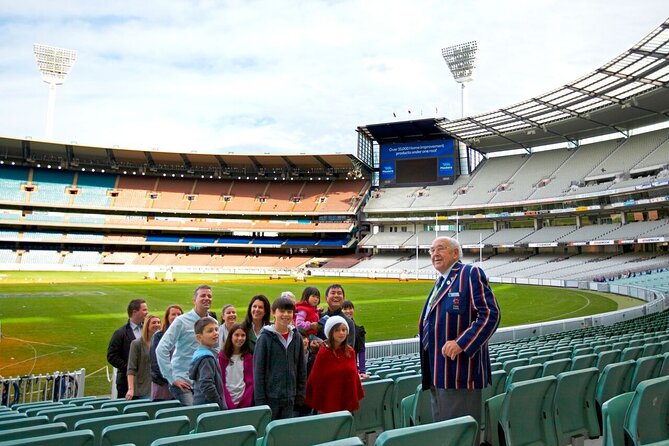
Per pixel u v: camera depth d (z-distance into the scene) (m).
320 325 6.48
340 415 3.44
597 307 30.66
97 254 71.06
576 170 63.81
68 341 18.69
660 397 3.79
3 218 68.69
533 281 52.03
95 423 4.22
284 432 3.21
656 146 57.03
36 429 3.75
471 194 70.81
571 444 4.98
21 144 69.31
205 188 81.00
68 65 78.06
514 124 63.81
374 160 81.50
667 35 37.16
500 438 4.37
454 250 4.74
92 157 75.50
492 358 8.95
